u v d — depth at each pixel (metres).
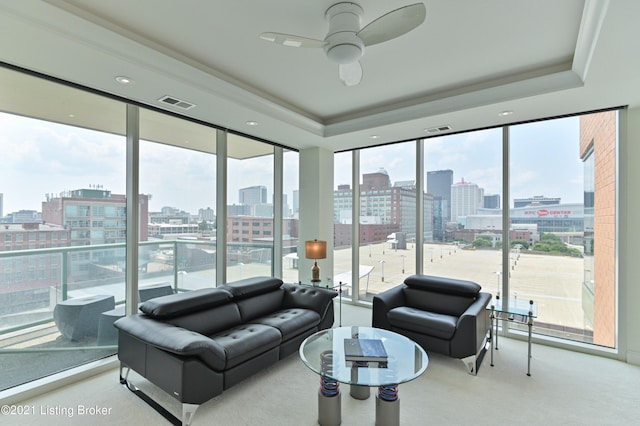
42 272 2.66
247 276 4.47
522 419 2.17
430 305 3.56
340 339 2.62
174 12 2.02
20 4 1.72
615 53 2.09
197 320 2.79
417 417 2.19
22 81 2.53
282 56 2.59
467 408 2.30
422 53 2.53
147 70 2.36
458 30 2.21
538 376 2.77
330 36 1.97
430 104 3.35
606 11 1.71
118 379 2.69
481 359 3.10
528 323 2.89
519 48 2.45
